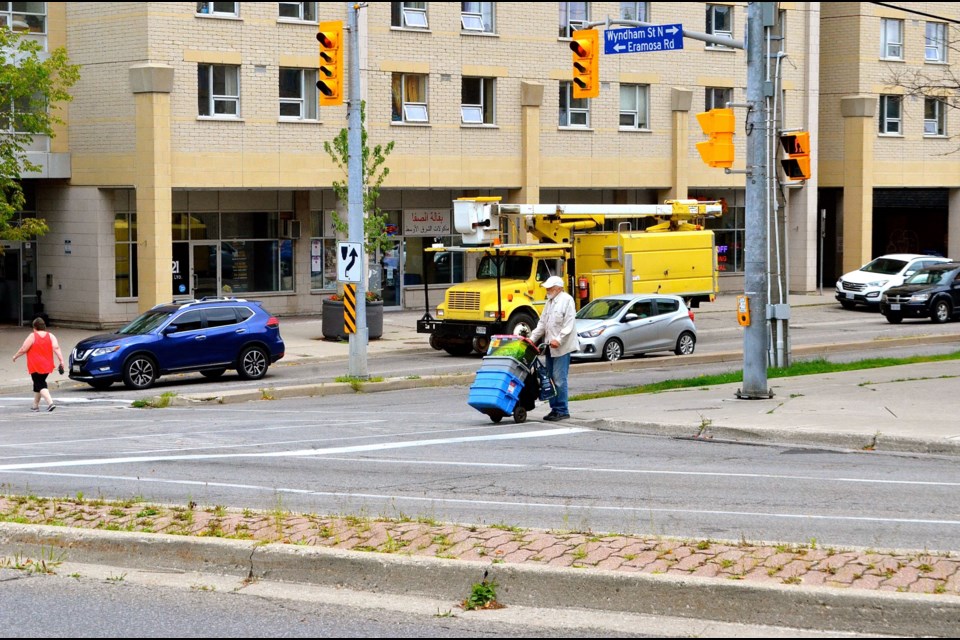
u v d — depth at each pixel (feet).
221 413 82.33
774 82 90.84
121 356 100.68
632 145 181.06
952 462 53.67
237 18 146.41
